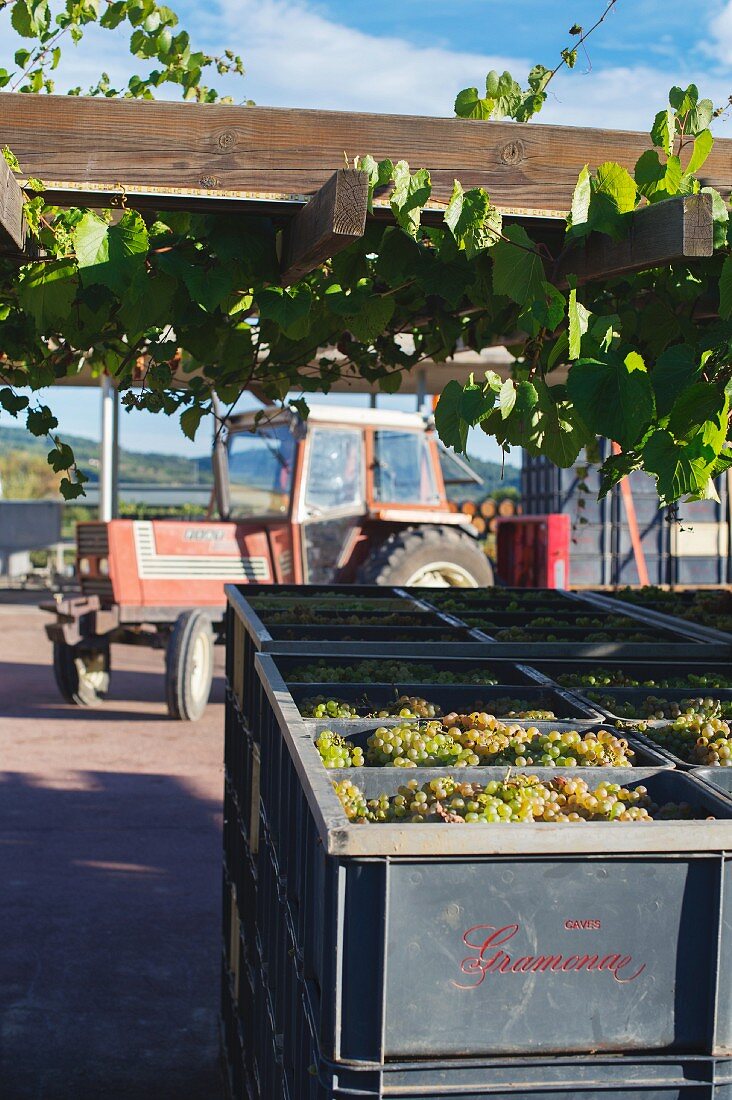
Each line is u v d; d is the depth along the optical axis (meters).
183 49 4.05
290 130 2.27
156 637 9.79
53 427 3.55
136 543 9.48
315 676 3.26
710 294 2.83
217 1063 3.95
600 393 2.26
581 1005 1.74
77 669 9.86
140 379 3.90
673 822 1.76
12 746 8.38
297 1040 2.12
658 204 2.27
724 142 2.57
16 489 43.06
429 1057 1.70
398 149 2.32
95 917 5.16
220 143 2.25
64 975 4.57
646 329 2.91
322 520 9.71
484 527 13.73
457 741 2.49
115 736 8.80
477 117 2.96
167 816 6.73
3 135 2.19
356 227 2.12
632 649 3.83
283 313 2.66
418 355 4.06
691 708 2.85
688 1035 1.76
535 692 3.08
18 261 2.57
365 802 2.07
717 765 2.33
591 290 2.86
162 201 2.30
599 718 2.70
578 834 1.71
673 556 12.43
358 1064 1.67
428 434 10.25
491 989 1.71
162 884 5.62
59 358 3.62
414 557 9.55
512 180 2.38
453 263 2.72
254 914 3.31
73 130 2.21
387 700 3.04
